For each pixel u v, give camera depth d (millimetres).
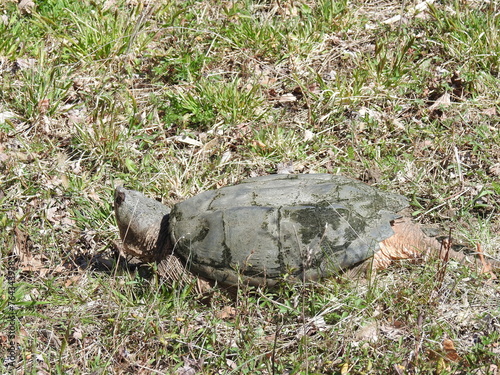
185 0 11234
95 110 9031
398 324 6273
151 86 9859
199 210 6879
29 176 8430
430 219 7750
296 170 8523
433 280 6617
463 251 7055
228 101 9203
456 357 5855
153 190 8320
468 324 6312
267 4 11195
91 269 7434
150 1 11125
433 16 10391
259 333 6324
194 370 6051
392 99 9297
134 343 6391
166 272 6887
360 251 6430
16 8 10797
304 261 6277
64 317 6691
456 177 8203
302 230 6449
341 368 5887
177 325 6508
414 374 5750
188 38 10469
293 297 6555
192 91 9516
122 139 8859
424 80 9539
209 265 6590
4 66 9844
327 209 6531
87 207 8125
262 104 9430
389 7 11102
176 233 6820
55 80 9508
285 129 9141
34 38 10289
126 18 10523
